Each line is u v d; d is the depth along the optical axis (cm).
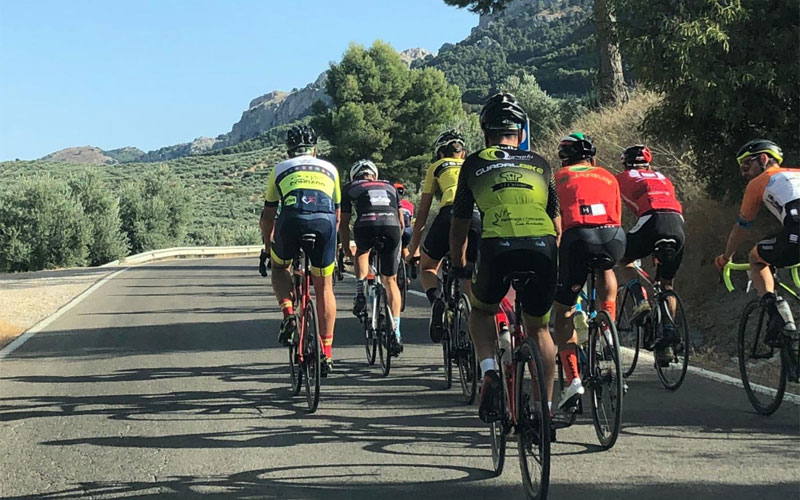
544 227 400
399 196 813
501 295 410
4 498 432
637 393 632
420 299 1341
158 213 5041
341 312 1212
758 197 567
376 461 475
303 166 616
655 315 648
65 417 603
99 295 1667
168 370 784
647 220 640
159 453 504
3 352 928
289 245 606
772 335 539
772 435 504
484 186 410
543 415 369
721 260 607
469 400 611
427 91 5069
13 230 3969
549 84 7588
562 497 405
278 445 514
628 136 1403
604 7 976
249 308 1309
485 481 435
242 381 722
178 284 1903
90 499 426
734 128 969
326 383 703
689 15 892
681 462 455
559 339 517
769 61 865
